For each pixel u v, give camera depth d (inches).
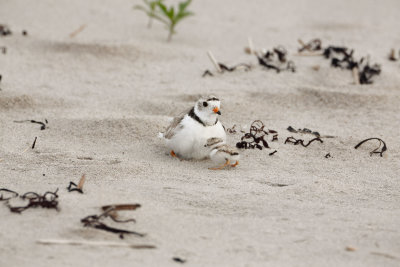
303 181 359.9
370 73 640.4
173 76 633.0
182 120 390.9
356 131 476.4
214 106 376.8
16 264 224.2
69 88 577.6
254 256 243.4
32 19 834.8
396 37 842.8
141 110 516.4
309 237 267.3
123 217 280.1
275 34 845.2
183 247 249.3
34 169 359.6
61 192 313.0
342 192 342.6
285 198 326.3
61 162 375.2
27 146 409.4
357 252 251.3
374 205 321.4
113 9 948.0
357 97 561.9
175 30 843.4
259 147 426.3
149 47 730.8
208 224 279.1
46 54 682.8
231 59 701.3
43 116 482.6
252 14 998.4
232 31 859.4
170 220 280.7
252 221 286.4
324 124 495.8
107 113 496.1
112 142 428.1
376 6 1098.1
